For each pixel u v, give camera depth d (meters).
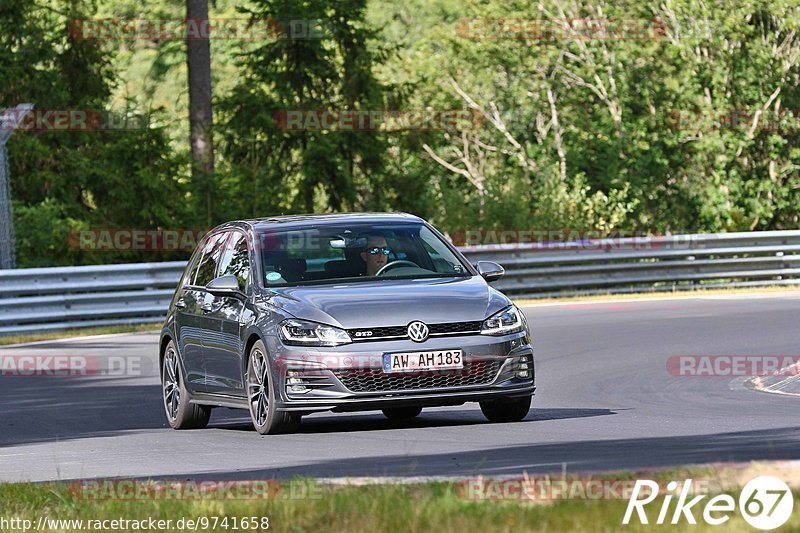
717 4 121.75
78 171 98.88
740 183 121.94
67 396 41.16
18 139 98.88
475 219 99.75
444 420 31.81
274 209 102.38
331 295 29.08
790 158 122.31
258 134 105.31
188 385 32.84
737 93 122.00
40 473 25.61
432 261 31.14
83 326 64.62
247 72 107.88
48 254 92.31
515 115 130.88
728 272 78.94
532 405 34.47
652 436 26.78
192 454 27.08
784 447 23.61
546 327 57.03
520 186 102.06
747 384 37.53
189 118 100.88
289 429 29.27
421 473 22.17
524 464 22.83
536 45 126.56
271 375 28.69
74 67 107.06
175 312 33.78
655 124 123.19
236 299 30.84
